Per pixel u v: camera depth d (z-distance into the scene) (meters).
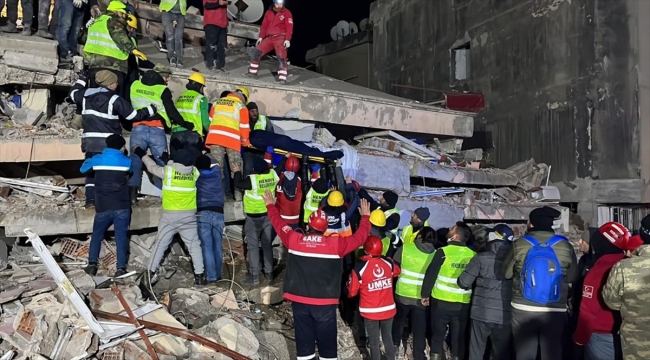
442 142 12.44
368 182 9.24
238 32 13.52
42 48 7.92
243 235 8.62
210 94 9.07
